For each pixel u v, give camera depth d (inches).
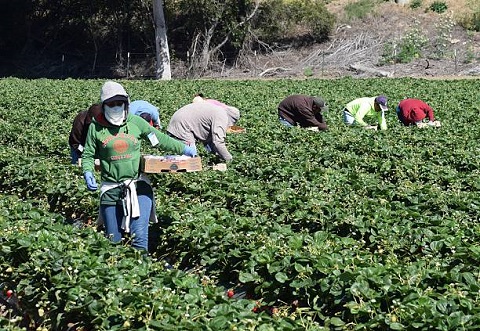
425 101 988.6
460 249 331.3
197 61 2010.3
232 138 661.3
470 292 281.4
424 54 1849.2
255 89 1266.0
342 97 1080.8
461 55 1822.1
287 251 335.0
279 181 511.8
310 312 295.0
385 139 641.0
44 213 409.1
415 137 644.1
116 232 360.8
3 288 345.7
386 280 287.1
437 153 588.4
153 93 1192.2
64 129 731.4
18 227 367.6
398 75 1749.5
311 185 484.7
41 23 2244.1
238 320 262.8
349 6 2114.9
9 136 715.4
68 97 1086.4
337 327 288.8
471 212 426.0
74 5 2148.1
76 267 306.7
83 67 2155.5
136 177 360.2
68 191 490.0
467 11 1987.0
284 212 429.7
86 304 281.0
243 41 2010.3
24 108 955.3
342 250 338.3
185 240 386.6
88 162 352.5
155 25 1882.4
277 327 259.4
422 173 530.9
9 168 549.0
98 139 352.5
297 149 602.5
